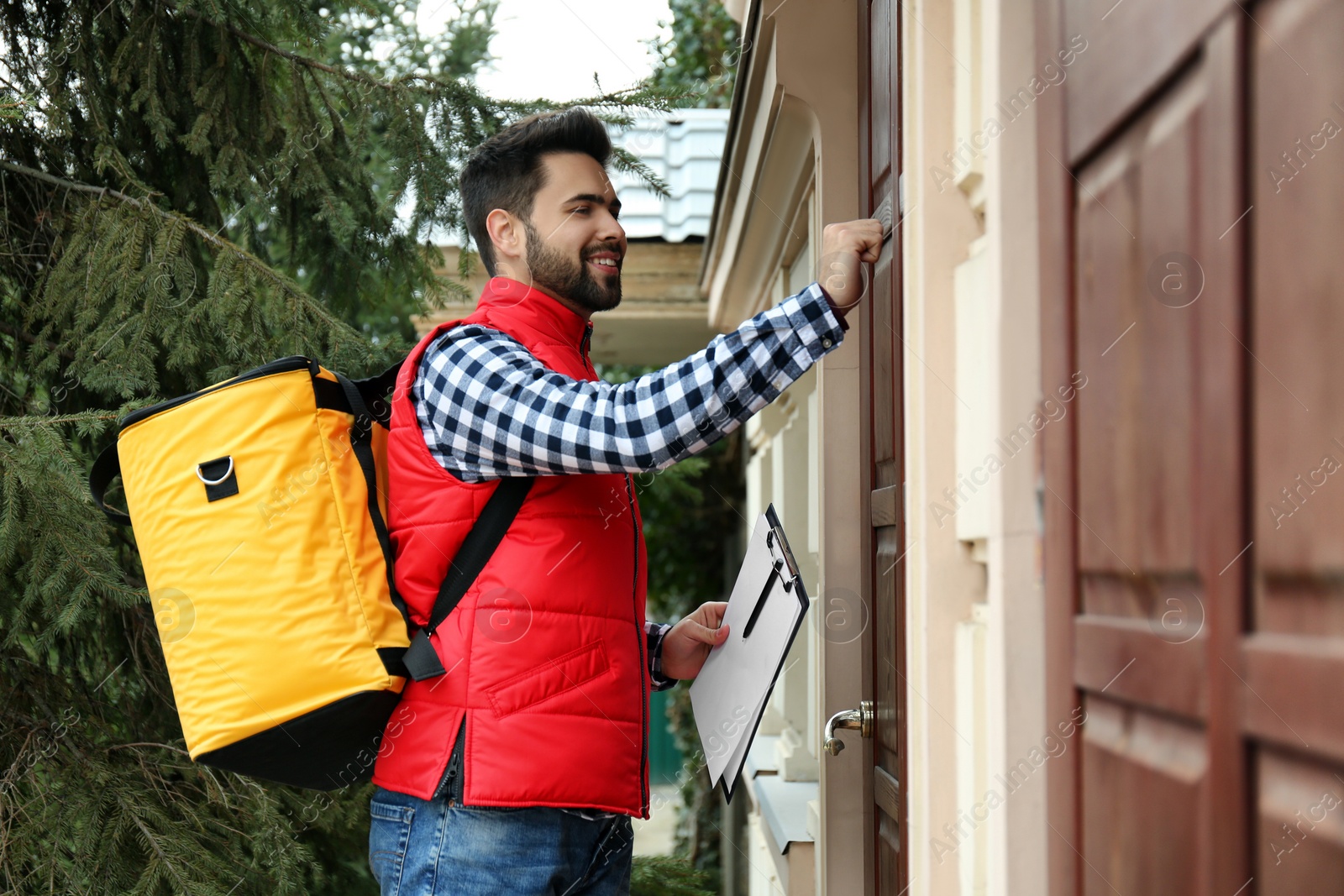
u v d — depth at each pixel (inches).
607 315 235.0
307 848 95.3
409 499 56.2
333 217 112.0
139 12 104.0
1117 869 34.6
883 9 66.4
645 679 59.1
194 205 115.0
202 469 54.1
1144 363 32.3
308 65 115.3
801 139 107.0
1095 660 36.1
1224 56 27.5
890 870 64.4
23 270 104.4
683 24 304.0
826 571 92.5
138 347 93.4
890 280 59.9
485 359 54.6
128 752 97.7
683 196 233.6
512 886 53.4
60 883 84.7
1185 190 29.6
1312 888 24.3
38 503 77.8
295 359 56.2
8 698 95.2
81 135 106.7
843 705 91.5
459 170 117.8
